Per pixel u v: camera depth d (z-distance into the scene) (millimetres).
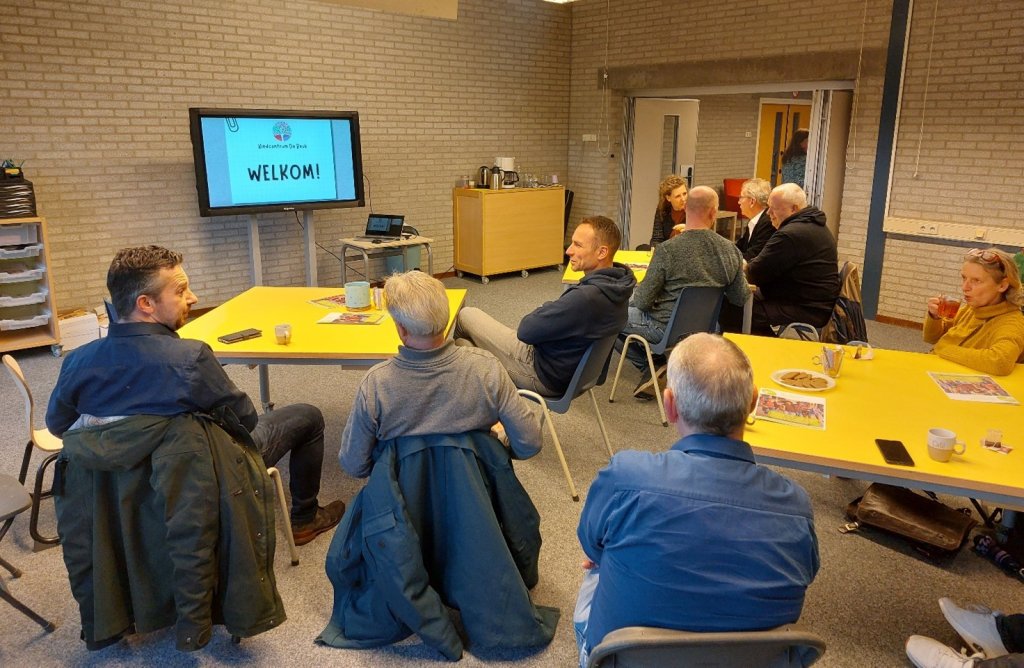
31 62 4961
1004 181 5184
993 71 5105
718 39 6762
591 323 2779
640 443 3518
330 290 3766
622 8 7578
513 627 2027
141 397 1809
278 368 4621
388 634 2074
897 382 2389
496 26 7484
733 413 1270
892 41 5570
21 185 4586
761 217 4773
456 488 1965
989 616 2006
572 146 8445
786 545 1220
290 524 2561
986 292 2580
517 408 2014
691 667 1215
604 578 1352
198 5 5594
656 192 8625
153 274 1854
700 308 3703
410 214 7273
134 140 5492
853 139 5941
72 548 1870
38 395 4164
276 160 5859
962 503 2943
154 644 2129
